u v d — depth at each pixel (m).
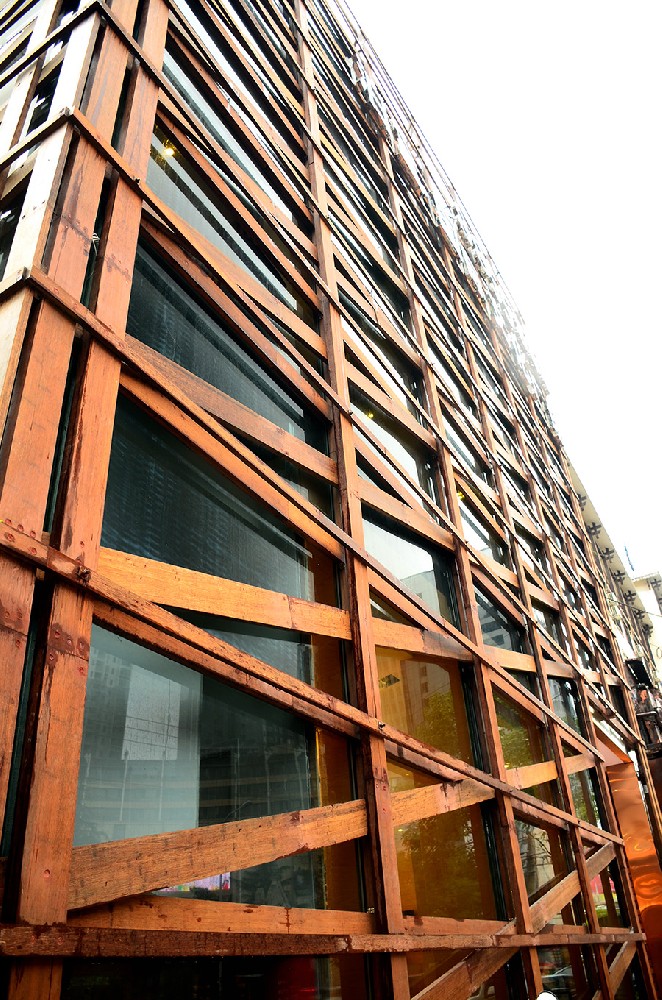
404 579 6.35
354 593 4.83
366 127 10.83
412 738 4.68
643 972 9.30
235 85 6.33
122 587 2.96
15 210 3.75
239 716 3.84
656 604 30.81
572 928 7.00
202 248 4.67
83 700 2.62
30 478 2.67
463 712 6.50
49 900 2.23
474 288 14.88
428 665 6.26
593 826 8.78
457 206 16.17
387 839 4.10
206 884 3.18
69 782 2.45
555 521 14.49
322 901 3.80
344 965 3.71
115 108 4.01
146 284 4.24
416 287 10.08
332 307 6.39
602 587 17.42
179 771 3.35
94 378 3.18
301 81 8.32
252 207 5.95
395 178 11.70
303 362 5.39
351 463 5.57
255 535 4.51
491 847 5.96
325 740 4.33
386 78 13.56
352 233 8.12
